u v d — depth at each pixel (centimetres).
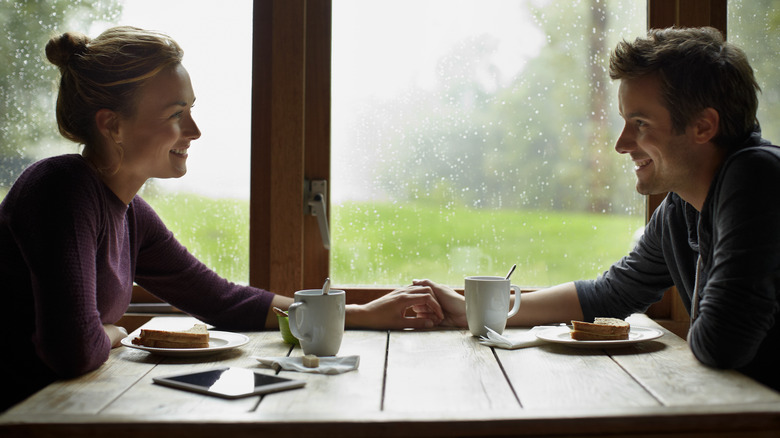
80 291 110
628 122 128
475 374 105
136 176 131
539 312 148
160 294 150
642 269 145
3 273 119
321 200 172
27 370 121
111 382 101
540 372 106
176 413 86
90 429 82
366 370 108
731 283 107
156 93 125
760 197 109
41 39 180
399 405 89
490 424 83
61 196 114
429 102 179
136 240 141
